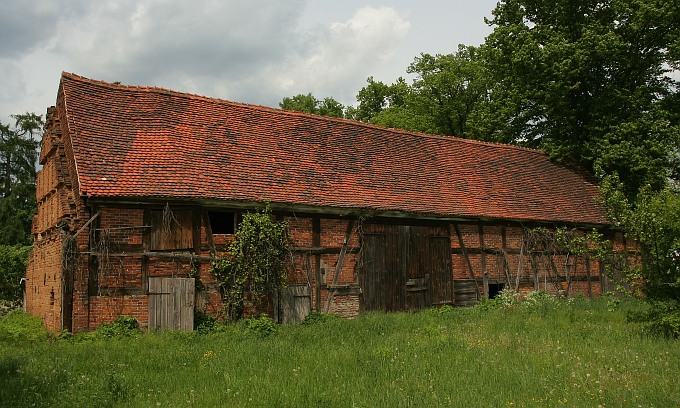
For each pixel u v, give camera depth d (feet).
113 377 28.35
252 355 35.63
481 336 41.27
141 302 47.83
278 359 34.45
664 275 40.37
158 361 34.30
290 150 62.90
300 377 29.27
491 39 95.81
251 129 63.16
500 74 98.07
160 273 48.65
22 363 33.45
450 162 76.89
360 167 65.92
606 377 27.66
